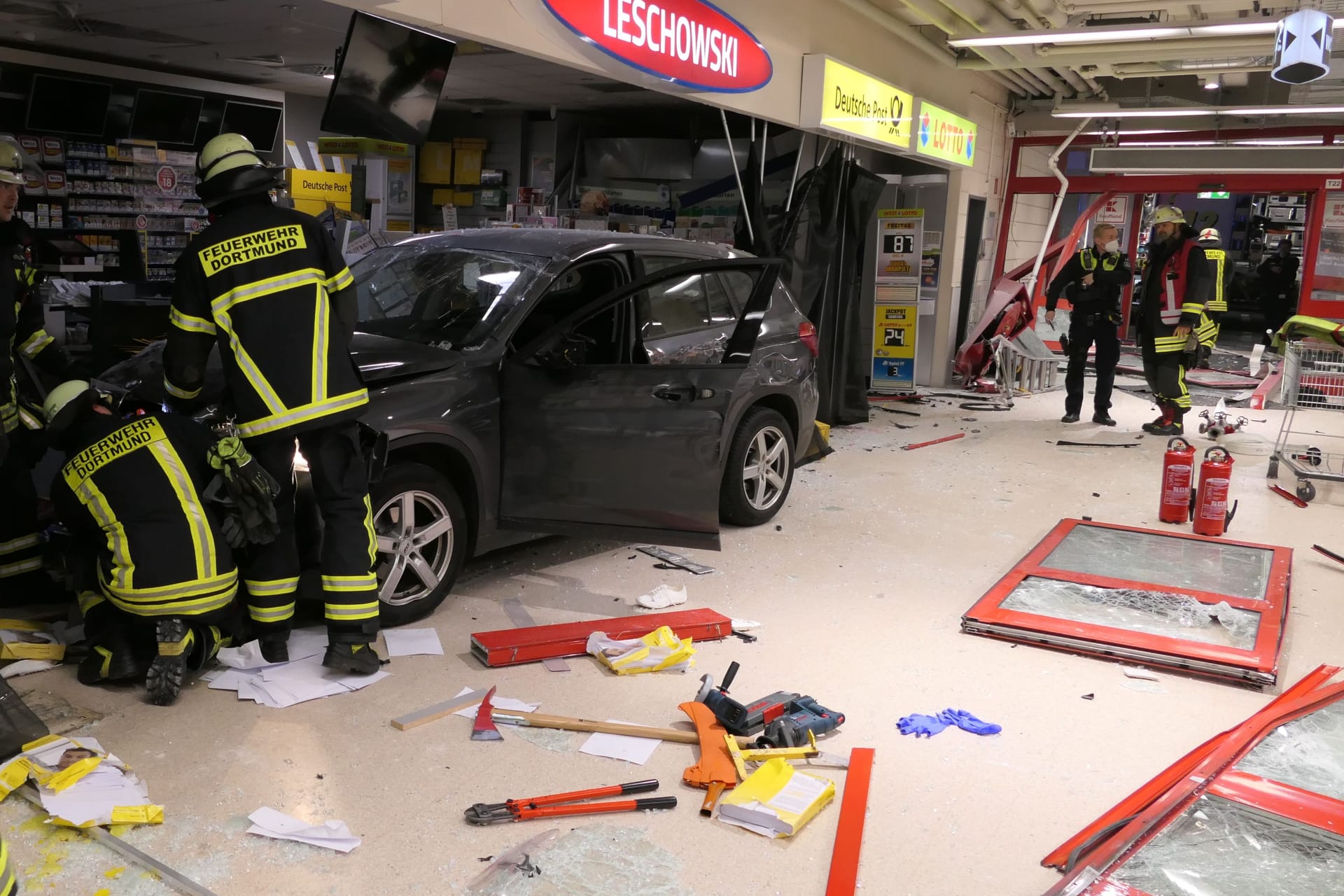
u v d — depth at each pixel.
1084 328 9.76
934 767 3.27
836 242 8.67
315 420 3.58
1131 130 13.69
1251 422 10.22
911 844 2.83
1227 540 5.81
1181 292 8.96
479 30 4.80
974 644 4.32
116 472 3.44
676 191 14.31
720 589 4.89
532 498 4.56
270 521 3.57
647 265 5.33
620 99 12.94
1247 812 2.80
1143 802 3.02
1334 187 12.73
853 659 4.12
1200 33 7.54
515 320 4.61
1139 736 3.53
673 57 6.25
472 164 14.42
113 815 2.73
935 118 10.30
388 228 13.95
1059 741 3.48
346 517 3.69
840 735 3.47
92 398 3.62
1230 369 14.55
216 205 3.62
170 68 11.59
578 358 4.61
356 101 5.55
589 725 3.42
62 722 3.32
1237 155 12.37
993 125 13.06
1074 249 14.09
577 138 14.38
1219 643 4.19
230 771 3.08
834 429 9.32
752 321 4.61
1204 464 5.97
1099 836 2.79
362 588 3.71
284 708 3.50
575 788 3.07
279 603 3.77
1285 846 2.65
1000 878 2.69
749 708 3.44
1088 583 4.93
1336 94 13.96
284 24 8.99
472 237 5.29
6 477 4.05
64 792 2.83
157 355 4.51
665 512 4.50
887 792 3.11
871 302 11.45
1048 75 11.90
